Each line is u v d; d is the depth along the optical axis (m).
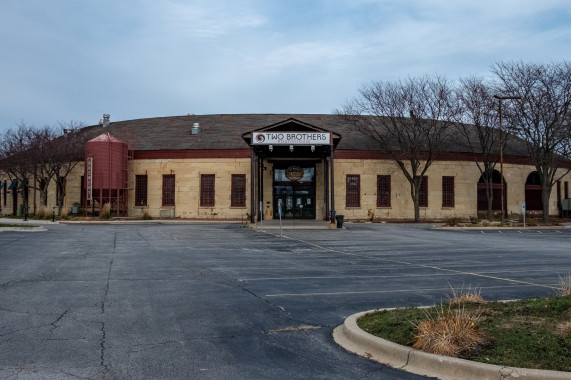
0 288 9.91
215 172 38.59
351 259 15.44
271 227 29.73
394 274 12.23
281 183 38.28
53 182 42.94
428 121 38.25
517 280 11.21
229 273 12.28
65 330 6.76
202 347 6.10
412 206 38.78
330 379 5.05
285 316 7.75
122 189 38.97
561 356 5.14
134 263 14.01
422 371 5.24
